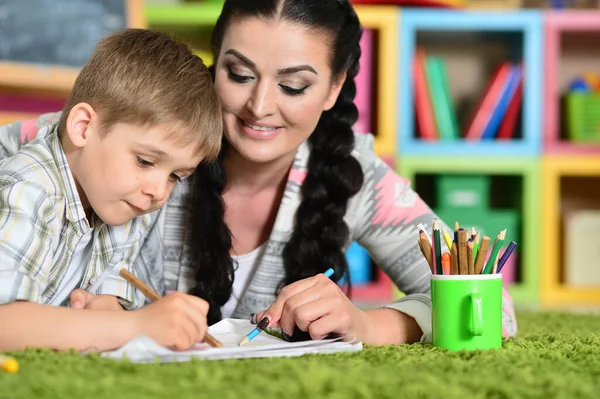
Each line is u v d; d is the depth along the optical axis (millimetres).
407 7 3035
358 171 1319
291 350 887
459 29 3018
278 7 1132
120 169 985
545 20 2957
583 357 925
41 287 975
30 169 992
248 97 1161
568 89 3242
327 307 1013
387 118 2908
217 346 907
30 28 2539
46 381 683
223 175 1301
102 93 991
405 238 1354
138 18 2732
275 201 1351
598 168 2938
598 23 2965
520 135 3035
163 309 874
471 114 3221
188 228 1324
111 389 669
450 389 688
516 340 1095
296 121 1180
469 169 2924
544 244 2930
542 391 698
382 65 2910
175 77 1011
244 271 1360
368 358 874
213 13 2893
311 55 1152
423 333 1105
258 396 655
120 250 1149
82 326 864
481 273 996
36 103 2629
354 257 2873
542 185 2939
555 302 2918
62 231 1037
